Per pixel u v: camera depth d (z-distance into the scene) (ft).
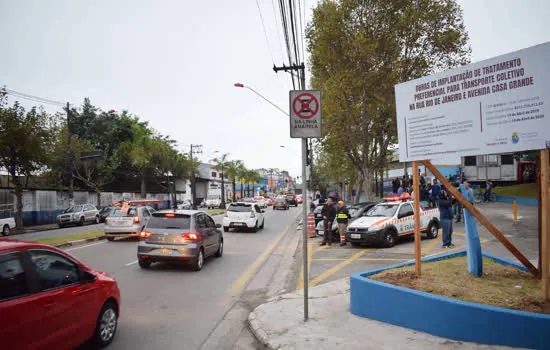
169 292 24.85
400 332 15.74
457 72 17.28
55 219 109.50
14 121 79.87
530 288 17.21
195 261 31.35
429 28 62.85
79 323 13.62
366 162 72.64
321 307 19.83
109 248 45.75
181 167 161.79
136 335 16.97
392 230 41.91
